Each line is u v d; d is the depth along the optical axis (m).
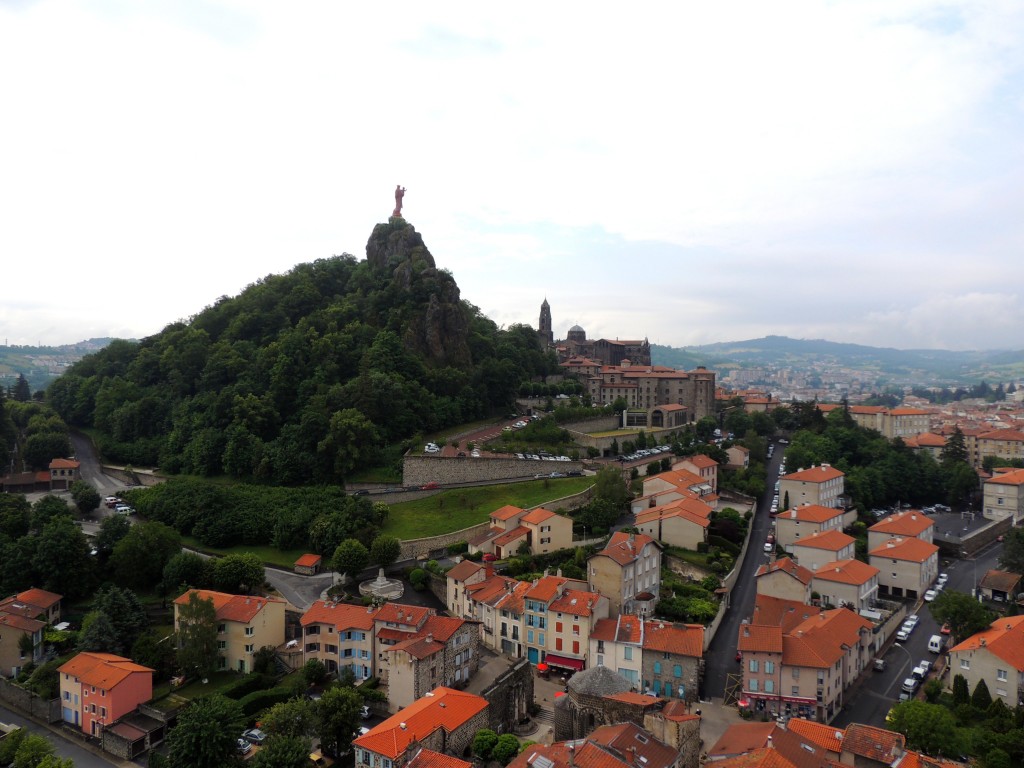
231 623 122.94
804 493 193.38
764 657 109.44
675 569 154.75
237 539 167.88
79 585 143.75
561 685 117.19
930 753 90.06
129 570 145.38
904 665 125.75
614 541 142.88
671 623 118.38
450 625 112.50
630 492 191.88
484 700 97.81
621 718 90.62
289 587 147.50
